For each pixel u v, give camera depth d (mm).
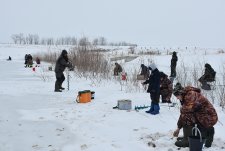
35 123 7254
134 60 26203
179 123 5488
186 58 26734
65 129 6715
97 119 7398
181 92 5398
